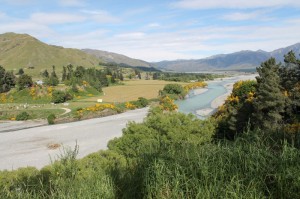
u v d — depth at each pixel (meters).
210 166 5.05
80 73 178.25
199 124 25.05
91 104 122.31
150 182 5.14
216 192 4.42
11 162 44.31
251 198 4.23
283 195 4.25
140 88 174.50
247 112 41.78
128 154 21.55
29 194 5.47
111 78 198.12
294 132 6.74
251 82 65.44
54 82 154.62
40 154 48.03
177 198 4.63
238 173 4.80
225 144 6.32
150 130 23.66
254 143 6.01
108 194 5.10
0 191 5.78
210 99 135.12
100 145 53.09
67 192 5.35
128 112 103.94
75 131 68.12
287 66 52.03
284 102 38.81
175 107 100.19
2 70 156.25
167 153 6.35
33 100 133.75
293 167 4.58
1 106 120.12
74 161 7.73
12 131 74.06
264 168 4.73
